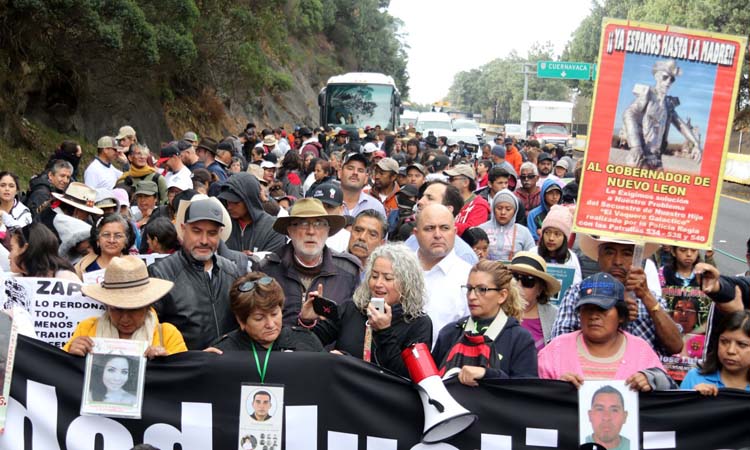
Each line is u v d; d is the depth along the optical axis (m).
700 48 5.11
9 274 5.65
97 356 4.84
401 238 8.84
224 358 4.89
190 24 22.75
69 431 4.83
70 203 8.31
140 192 9.79
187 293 5.60
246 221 7.82
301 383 4.89
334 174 14.26
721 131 5.14
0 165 18.06
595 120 5.18
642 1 79.69
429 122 47.88
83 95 22.12
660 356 6.18
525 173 12.82
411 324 5.33
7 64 18.97
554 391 4.79
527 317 6.29
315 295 5.33
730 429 4.72
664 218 5.20
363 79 33.78
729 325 5.03
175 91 31.23
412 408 4.88
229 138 17.77
